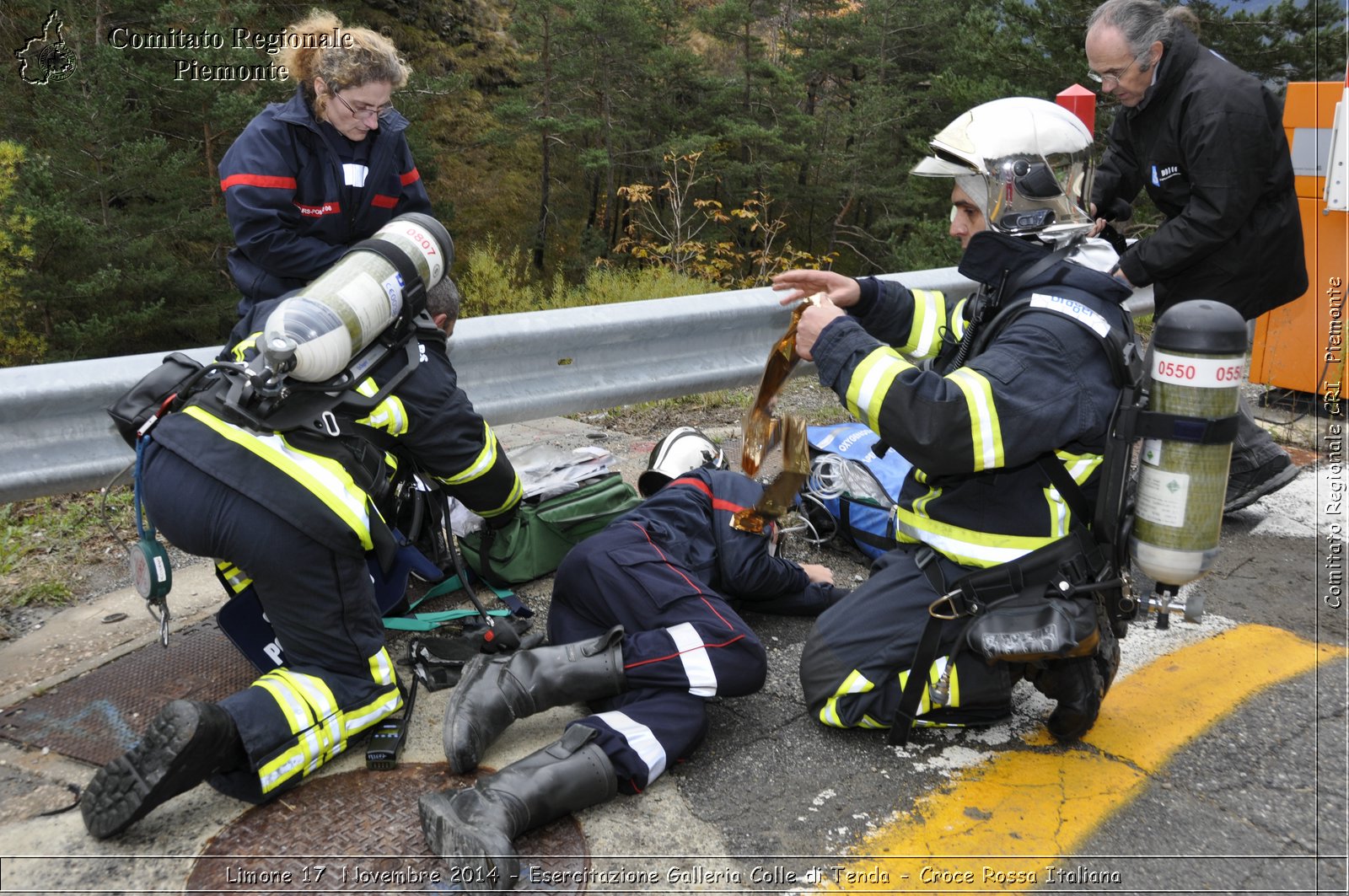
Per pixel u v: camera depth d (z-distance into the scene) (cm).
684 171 2880
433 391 264
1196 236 358
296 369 229
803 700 281
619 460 445
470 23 3003
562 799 219
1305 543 395
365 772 243
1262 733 270
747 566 300
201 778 217
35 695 270
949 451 230
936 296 297
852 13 3059
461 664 285
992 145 243
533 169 2995
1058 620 232
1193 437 233
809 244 3341
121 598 324
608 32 2731
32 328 1662
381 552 244
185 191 1783
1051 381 232
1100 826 232
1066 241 249
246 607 257
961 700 252
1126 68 361
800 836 226
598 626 277
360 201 329
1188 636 322
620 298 916
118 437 322
